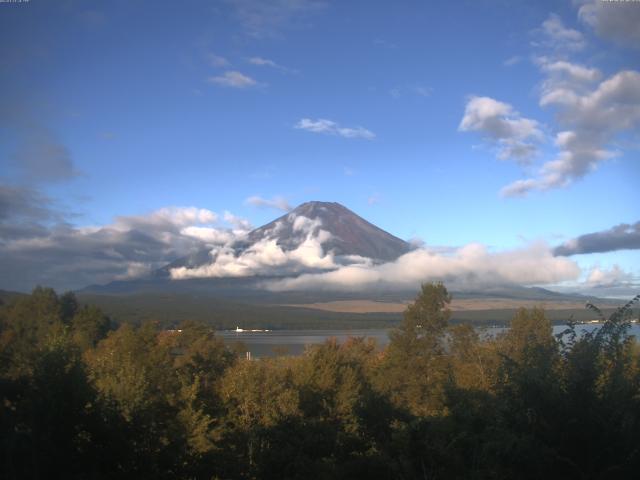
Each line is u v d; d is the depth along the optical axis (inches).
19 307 2377.0
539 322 1349.7
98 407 451.8
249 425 961.5
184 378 1240.2
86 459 428.8
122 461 450.9
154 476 472.7
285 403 978.1
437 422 462.3
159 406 903.7
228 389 1077.1
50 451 390.6
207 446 823.1
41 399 423.8
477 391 431.8
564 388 293.1
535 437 284.0
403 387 1774.1
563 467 274.1
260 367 1185.4
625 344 308.8
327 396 1164.5
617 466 264.4
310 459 611.5
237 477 622.8
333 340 1658.5
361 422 704.4
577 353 302.8
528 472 274.8
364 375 1609.3
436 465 399.2
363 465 501.0
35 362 473.1
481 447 347.6
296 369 1318.9
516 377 312.8
